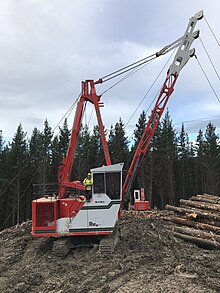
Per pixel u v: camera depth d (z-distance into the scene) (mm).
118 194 15648
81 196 16516
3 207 49938
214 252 15391
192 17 18203
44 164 50594
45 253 16234
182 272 11844
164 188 56594
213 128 60344
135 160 18328
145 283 10938
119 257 14344
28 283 12102
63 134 56750
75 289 10914
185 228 18125
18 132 53875
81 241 16328
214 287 10250
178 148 61312
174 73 18562
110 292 10406
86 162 55344
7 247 18312
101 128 17750
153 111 18625
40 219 15758
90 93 17750
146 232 19047
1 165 49281
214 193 58281
